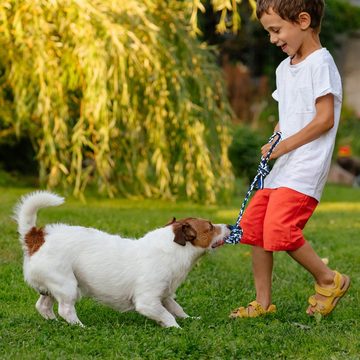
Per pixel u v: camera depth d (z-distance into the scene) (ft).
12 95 45.03
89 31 36.29
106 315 20.44
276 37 19.79
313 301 20.51
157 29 38.60
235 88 83.66
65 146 40.32
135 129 42.06
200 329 18.58
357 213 44.45
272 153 19.67
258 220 20.35
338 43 84.69
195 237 19.38
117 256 18.98
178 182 44.68
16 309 20.93
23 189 47.50
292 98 19.99
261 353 16.84
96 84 36.70
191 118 42.65
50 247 18.63
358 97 86.84
